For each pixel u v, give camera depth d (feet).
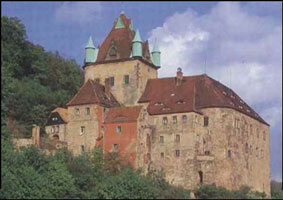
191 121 475.31
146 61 523.70
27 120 537.65
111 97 511.40
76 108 492.95
